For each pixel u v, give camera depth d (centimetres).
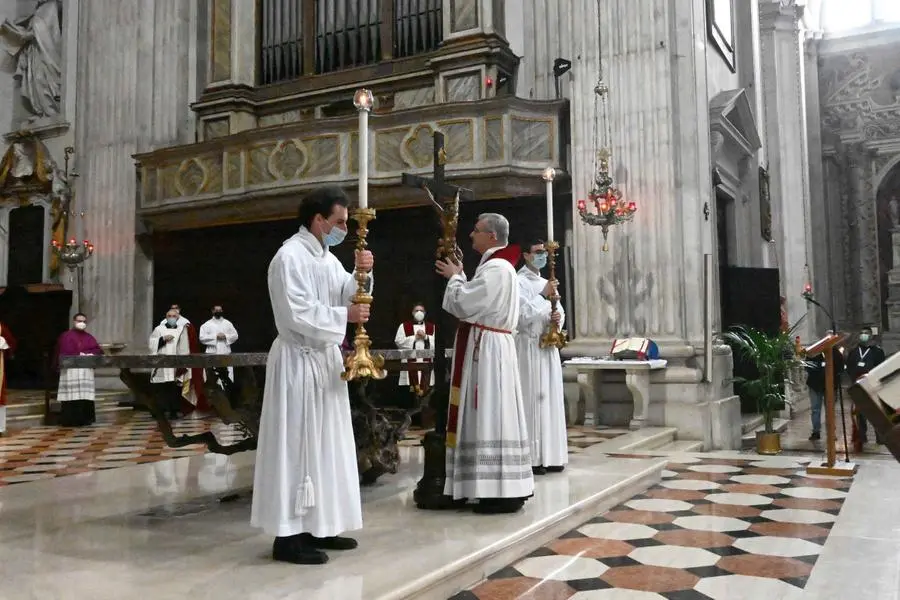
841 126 2259
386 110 1228
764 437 870
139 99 1417
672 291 962
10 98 1652
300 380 343
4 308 1545
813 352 666
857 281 2230
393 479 569
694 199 982
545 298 563
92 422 1116
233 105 1332
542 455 559
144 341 1388
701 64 1036
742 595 347
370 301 354
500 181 1039
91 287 1430
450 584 345
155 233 1394
